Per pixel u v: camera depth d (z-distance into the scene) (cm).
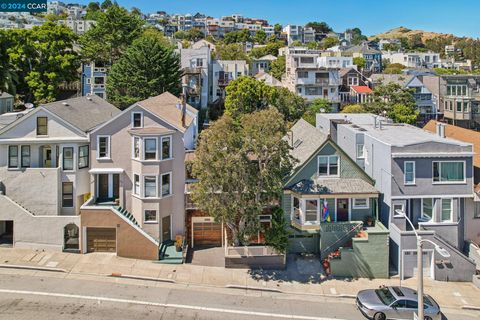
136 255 3008
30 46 6097
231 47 11519
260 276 2894
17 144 3234
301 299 2642
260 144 2828
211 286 2728
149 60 6038
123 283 2683
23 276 2681
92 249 3067
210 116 7550
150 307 2411
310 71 8131
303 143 3666
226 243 3064
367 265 2986
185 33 17712
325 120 4619
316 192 3134
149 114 3234
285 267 3025
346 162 3269
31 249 3050
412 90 7562
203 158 2838
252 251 2981
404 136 3481
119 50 7262
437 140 3181
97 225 3012
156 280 2750
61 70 6341
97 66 7156
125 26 7225
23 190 3206
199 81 7469
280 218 3047
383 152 3222
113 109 4144
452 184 3155
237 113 6550
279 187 2892
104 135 3244
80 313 2292
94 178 3281
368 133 3606
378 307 2419
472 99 7606
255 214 2884
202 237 3322
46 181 3206
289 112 6956
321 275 2956
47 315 2247
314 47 17512
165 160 3173
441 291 2862
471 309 2647
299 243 3231
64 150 3241
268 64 11056
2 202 3056
